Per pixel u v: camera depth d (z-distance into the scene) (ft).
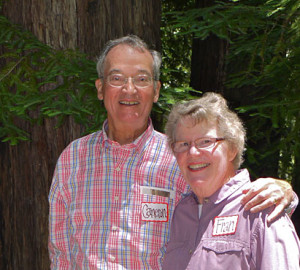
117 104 7.00
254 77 10.53
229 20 10.06
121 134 7.18
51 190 7.37
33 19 10.53
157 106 9.82
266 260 4.84
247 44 10.53
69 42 10.58
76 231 6.97
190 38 19.52
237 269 5.05
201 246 5.45
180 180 6.91
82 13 10.62
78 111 9.12
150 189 6.86
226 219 5.39
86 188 7.04
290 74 9.61
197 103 5.74
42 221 11.07
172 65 20.54
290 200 5.32
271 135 14.03
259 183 5.46
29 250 11.24
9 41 10.10
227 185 5.66
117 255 6.68
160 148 7.06
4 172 11.16
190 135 5.71
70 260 7.16
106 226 6.80
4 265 11.42
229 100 15.38
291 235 5.03
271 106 9.48
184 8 19.04
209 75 16.51
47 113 8.94
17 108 9.19
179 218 6.07
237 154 5.88
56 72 9.52
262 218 5.13
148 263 6.69
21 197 11.10
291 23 10.19
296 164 12.10
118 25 10.96
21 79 10.21
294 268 4.75
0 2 10.61
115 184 6.92
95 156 7.14
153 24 11.49
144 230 6.73
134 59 6.98
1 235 11.35
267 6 9.96
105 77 7.11
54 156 10.79
